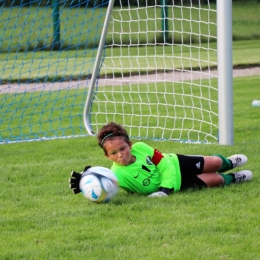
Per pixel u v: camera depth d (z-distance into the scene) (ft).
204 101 118.32
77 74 146.82
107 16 87.15
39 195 58.70
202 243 42.63
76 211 51.78
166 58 194.08
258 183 58.75
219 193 55.57
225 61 74.90
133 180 55.72
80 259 40.70
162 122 98.78
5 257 41.55
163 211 50.57
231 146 75.77
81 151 79.82
